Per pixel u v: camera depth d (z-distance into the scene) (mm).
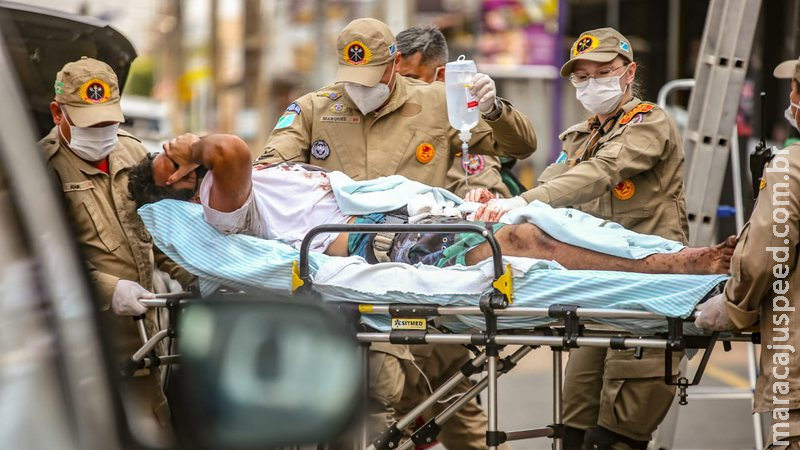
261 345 7348
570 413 20047
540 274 14961
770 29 46719
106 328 7086
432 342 14961
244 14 78000
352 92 19891
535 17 60938
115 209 18578
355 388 7305
